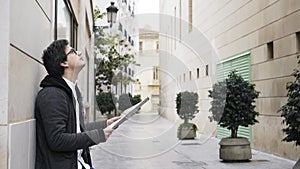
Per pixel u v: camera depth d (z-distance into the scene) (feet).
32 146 7.75
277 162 26.13
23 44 7.36
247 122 25.80
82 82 20.15
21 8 7.20
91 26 42.78
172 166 22.31
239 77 25.90
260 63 32.50
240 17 36.68
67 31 21.62
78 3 30.25
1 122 6.27
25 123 7.20
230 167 23.85
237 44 37.60
